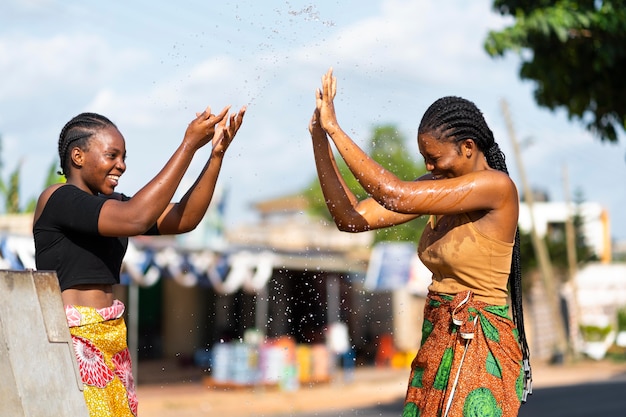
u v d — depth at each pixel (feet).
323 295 87.92
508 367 11.62
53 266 11.75
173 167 11.24
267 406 60.03
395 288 82.07
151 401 62.39
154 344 84.17
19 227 48.14
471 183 11.33
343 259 88.99
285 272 85.76
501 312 11.66
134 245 54.24
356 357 97.45
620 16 28.96
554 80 31.60
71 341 10.44
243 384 69.26
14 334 9.82
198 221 13.04
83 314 11.74
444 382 11.60
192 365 84.07
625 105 32.24
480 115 11.80
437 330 11.85
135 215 11.09
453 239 11.68
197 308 86.43
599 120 33.83
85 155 12.06
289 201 129.80
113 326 12.09
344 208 12.91
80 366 11.53
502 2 31.60
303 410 57.26
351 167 11.55
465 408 11.32
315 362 76.54
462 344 11.58
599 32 29.73
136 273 52.44
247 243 92.43
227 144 12.60
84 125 12.12
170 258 55.52
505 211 11.47
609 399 60.39
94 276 11.91
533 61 31.60
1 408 9.59
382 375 87.25
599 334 124.98
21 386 9.79
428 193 11.33
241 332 85.40
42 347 10.09
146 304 84.02
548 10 29.40
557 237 131.95
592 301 142.20
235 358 69.87
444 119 11.65
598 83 32.01
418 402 11.96
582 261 131.13
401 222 13.10
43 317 10.16
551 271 121.39
